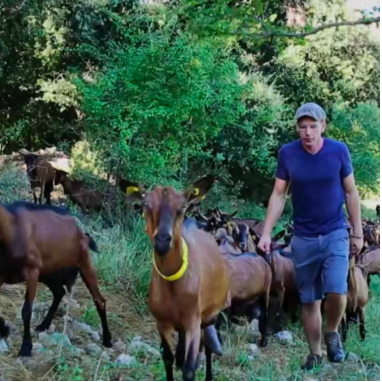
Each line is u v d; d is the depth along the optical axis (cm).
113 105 1224
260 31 740
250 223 1200
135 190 511
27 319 639
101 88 1235
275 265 869
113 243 988
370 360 753
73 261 710
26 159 1363
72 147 1530
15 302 787
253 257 811
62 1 1620
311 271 631
